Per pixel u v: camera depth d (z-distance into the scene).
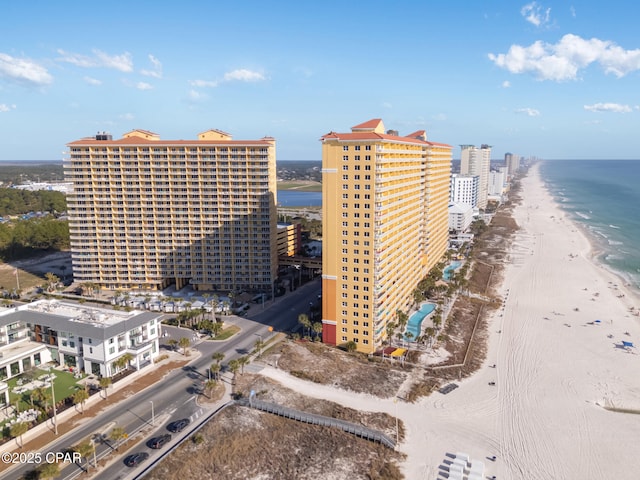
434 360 144.75
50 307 147.75
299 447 100.19
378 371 136.62
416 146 185.38
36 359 134.62
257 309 188.75
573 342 161.12
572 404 121.31
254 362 140.25
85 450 89.75
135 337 135.62
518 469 96.00
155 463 93.56
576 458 99.75
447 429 109.12
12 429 95.19
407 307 186.25
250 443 101.06
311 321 171.00
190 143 198.50
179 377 131.00
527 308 197.00
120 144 198.75
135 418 110.12
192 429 106.00
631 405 121.75
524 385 130.75
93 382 125.69
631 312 192.00
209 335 161.25
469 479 91.44
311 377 131.25
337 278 149.75
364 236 143.62
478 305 198.50
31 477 88.75
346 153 141.38
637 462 98.81
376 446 101.56
